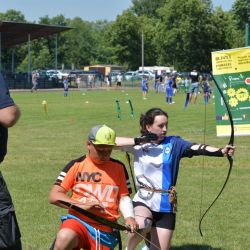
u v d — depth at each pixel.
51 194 6.21
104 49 157.50
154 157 7.36
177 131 25.88
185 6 115.75
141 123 7.56
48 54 163.00
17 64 156.25
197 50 116.50
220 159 17.31
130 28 134.75
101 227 6.14
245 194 12.59
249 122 10.12
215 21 115.19
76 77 88.56
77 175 6.23
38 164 16.59
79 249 6.18
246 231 9.77
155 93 70.56
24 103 48.78
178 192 12.68
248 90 10.08
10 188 13.12
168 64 124.44
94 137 6.09
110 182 6.21
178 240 9.22
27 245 8.90
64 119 32.62
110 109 41.19
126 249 7.42
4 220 5.75
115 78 98.62
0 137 5.67
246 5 126.62
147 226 7.16
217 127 10.30
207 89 48.28
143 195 7.34
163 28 119.31
